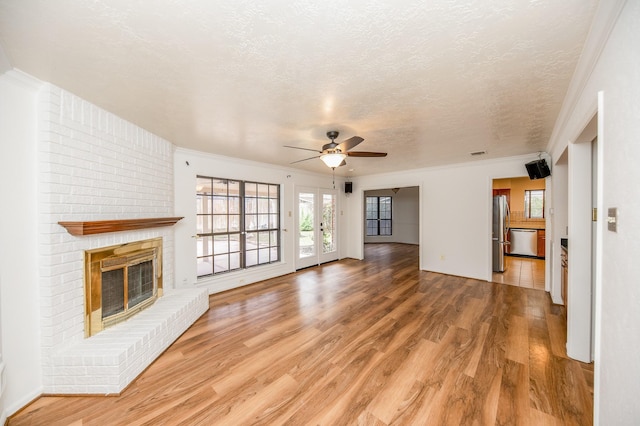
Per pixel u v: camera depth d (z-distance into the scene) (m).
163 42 1.34
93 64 1.56
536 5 1.09
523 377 1.96
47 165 1.81
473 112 2.33
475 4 1.09
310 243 5.90
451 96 2.01
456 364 2.13
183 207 3.65
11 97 1.64
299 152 3.90
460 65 1.58
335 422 1.56
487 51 1.43
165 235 3.16
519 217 7.15
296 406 1.70
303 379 1.97
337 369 2.08
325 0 1.05
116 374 1.83
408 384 1.89
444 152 3.92
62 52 1.43
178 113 2.37
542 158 3.88
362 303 3.56
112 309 2.32
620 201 1.05
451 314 3.15
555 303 3.47
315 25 1.21
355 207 6.75
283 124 2.64
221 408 1.69
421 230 5.44
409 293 3.97
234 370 2.09
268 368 2.11
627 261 0.99
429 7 1.10
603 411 1.19
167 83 1.81
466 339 2.54
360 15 1.14
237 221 4.46
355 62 1.54
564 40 1.33
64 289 1.91
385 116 2.43
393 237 9.62
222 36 1.30
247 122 2.59
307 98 2.04
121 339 2.05
